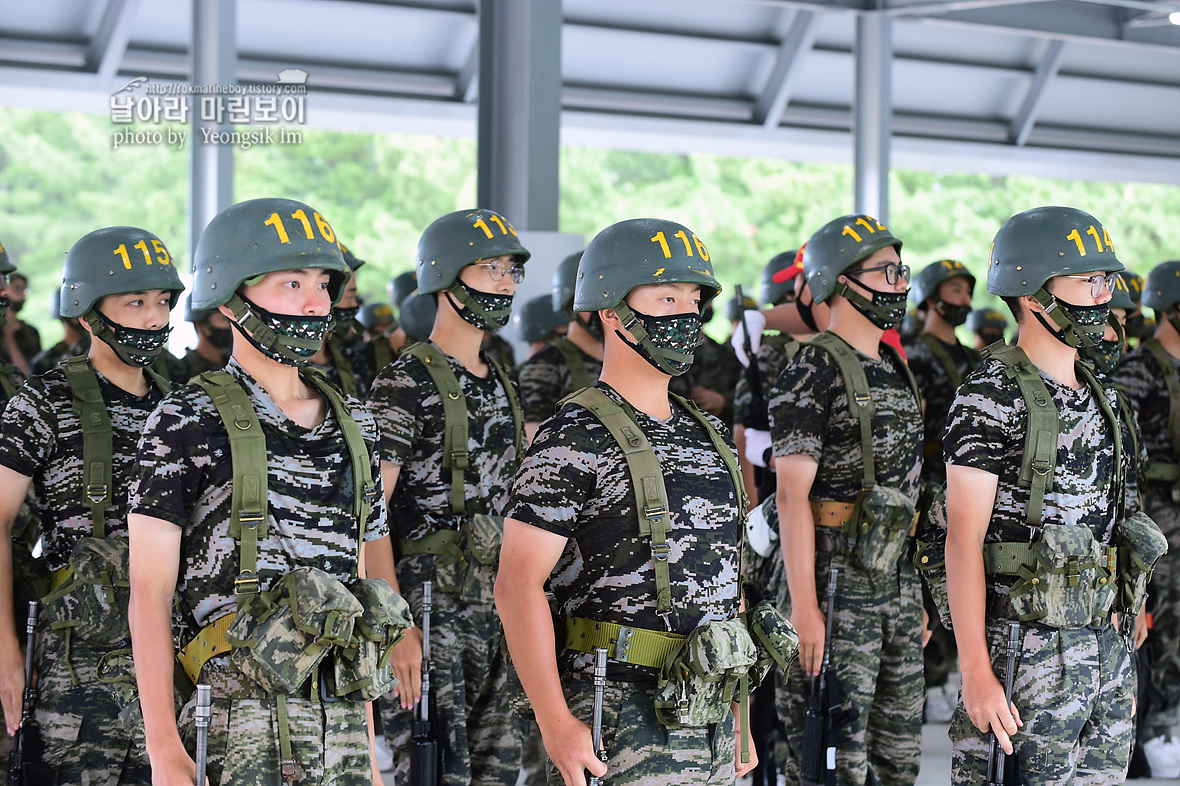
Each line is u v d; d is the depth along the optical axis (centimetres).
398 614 271
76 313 377
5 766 407
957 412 339
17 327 886
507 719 421
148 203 2400
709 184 2542
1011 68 1366
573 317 627
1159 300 610
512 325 804
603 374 302
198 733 252
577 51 1255
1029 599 328
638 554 279
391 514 420
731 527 291
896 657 427
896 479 431
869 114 1020
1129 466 356
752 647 277
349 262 624
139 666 254
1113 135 1490
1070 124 1468
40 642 376
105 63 1166
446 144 2422
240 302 272
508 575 278
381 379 416
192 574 263
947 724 675
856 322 444
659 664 276
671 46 1274
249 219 274
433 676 405
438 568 409
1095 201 2486
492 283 423
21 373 487
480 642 411
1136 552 338
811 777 405
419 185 2419
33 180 2345
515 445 434
